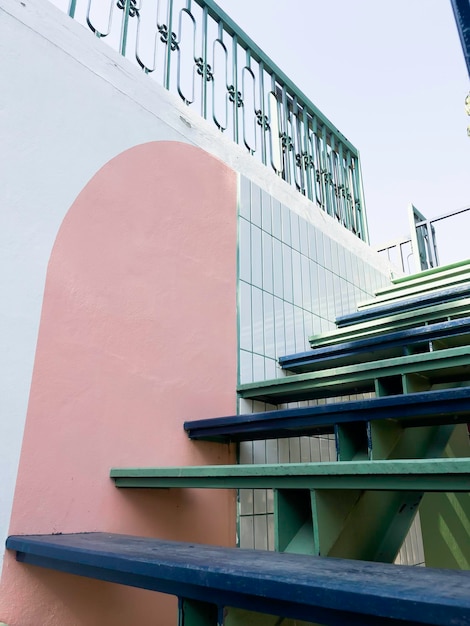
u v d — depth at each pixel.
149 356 1.65
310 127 3.20
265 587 0.66
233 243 2.17
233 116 2.45
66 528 1.28
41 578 1.19
